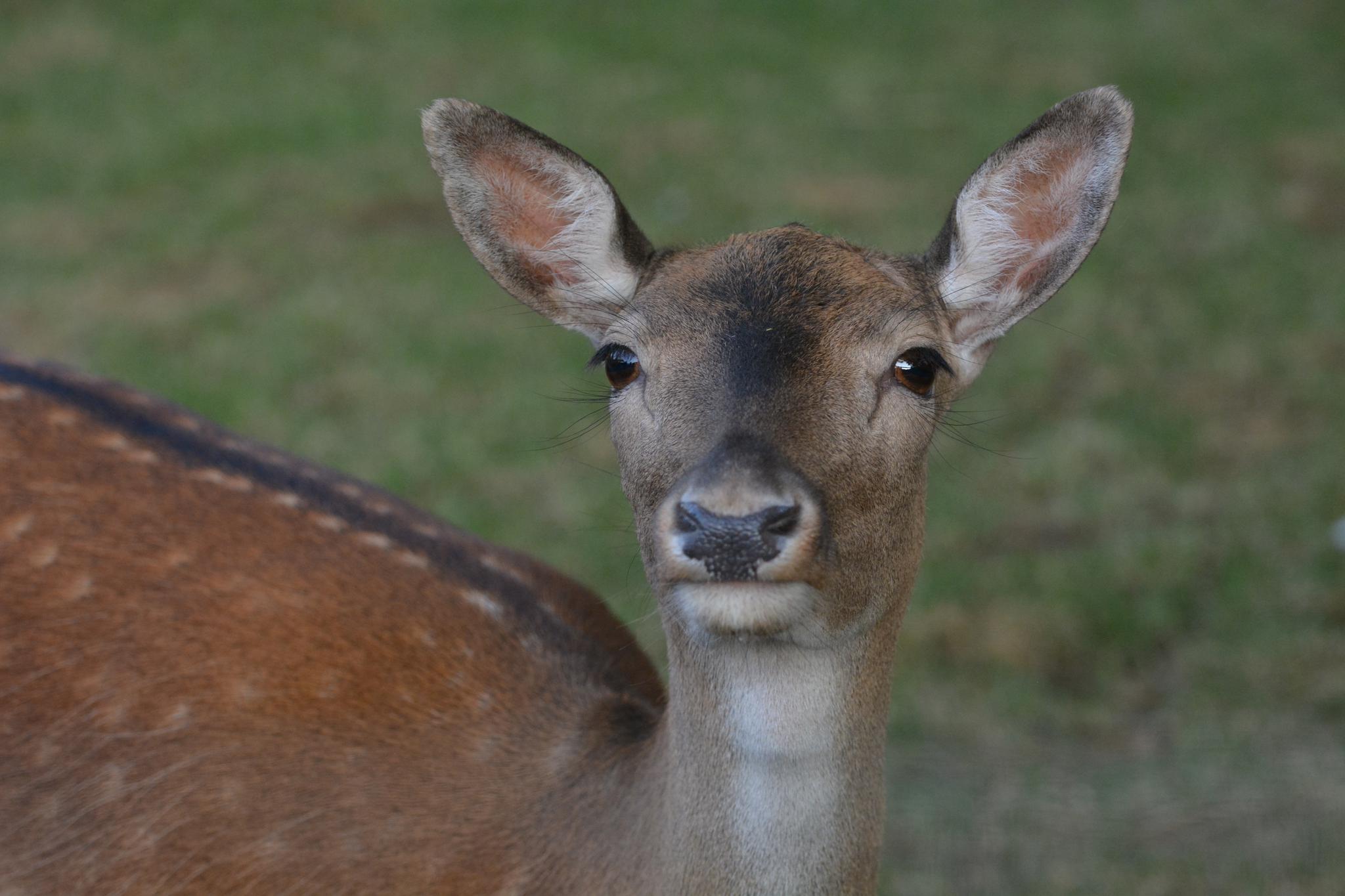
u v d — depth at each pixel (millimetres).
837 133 26391
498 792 6328
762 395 5379
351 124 25672
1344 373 16297
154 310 17875
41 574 6527
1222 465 14242
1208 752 10344
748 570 4992
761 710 5562
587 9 33625
